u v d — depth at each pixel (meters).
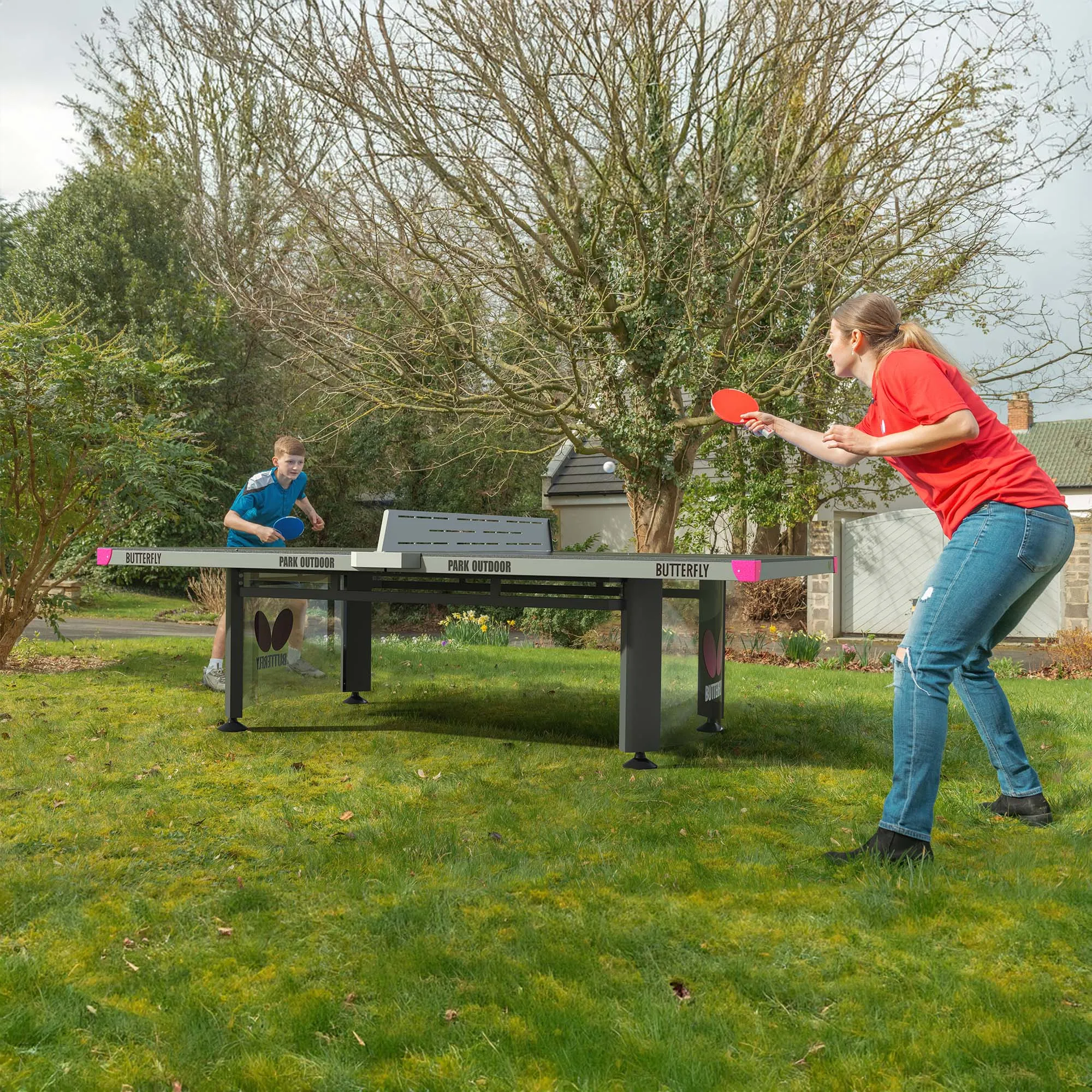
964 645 3.04
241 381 21.03
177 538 18.67
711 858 3.07
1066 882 2.81
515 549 5.02
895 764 3.10
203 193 16.39
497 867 2.97
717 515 18.80
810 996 2.12
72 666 7.69
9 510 7.39
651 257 11.88
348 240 11.20
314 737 5.00
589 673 7.67
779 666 11.77
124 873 2.92
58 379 6.99
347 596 4.91
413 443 21.25
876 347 3.30
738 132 11.71
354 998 2.11
